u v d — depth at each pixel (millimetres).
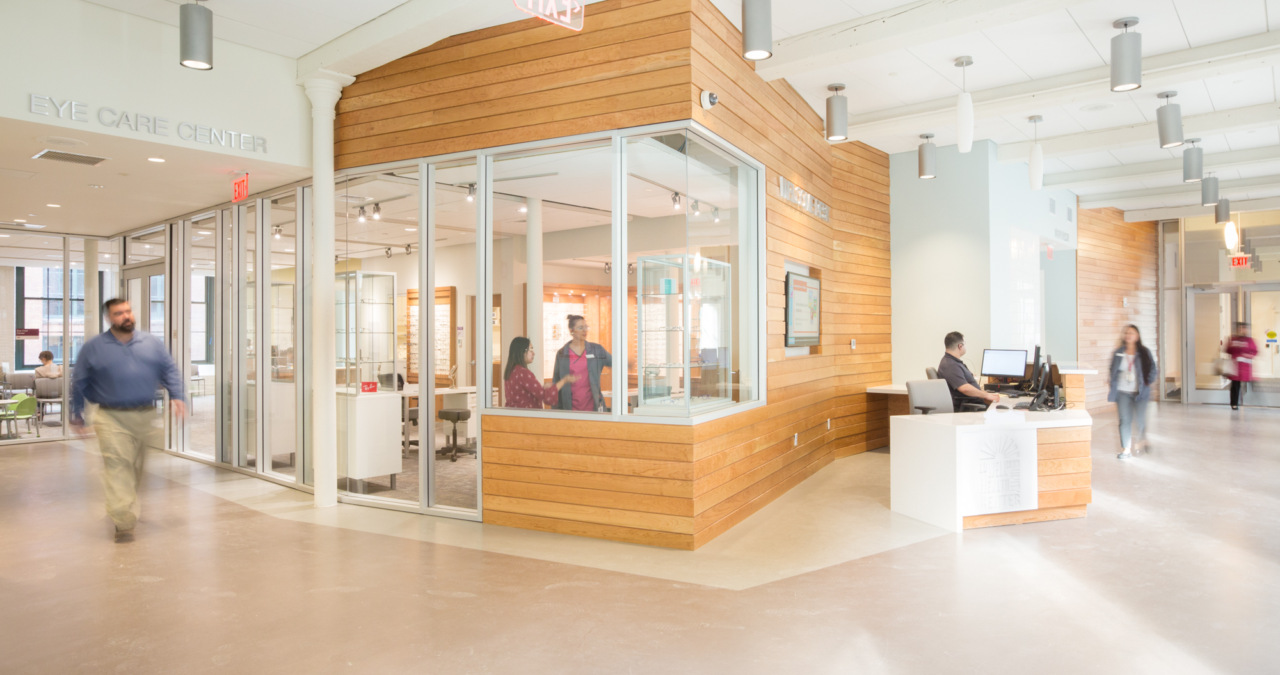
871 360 9125
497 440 5527
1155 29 5828
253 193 7258
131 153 5711
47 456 8617
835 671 3047
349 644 3340
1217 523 5449
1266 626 3521
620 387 5121
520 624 3568
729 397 5770
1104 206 12344
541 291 5438
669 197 5082
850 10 5414
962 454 5340
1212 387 14477
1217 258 14500
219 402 8117
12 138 5246
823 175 8062
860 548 4898
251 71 5902
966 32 5297
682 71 4852
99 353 5125
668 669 3072
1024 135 8750
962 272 9070
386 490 6438
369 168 6078
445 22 5031
